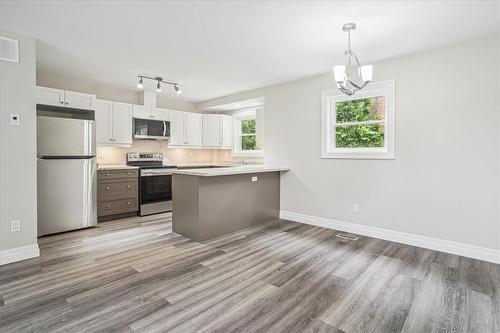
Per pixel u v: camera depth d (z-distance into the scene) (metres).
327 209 4.04
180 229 3.64
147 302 2.00
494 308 1.96
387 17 2.36
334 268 2.62
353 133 3.95
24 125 2.76
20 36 2.72
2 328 1.69
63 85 4.40
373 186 3.58
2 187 2.63
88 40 2.89
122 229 3.90
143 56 3.37
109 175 4.33
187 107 6.21
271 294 2.14
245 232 3.82
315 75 4.10
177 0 2.12
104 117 4.64
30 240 2.81
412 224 3.28
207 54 3.29
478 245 2.85
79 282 2.29
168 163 5.93
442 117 3.03
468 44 2.86
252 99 5.12
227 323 1.77
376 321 1.81
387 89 3.40
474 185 2.86
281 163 4.58
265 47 3.05
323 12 2.29
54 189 3.57
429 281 2.36
